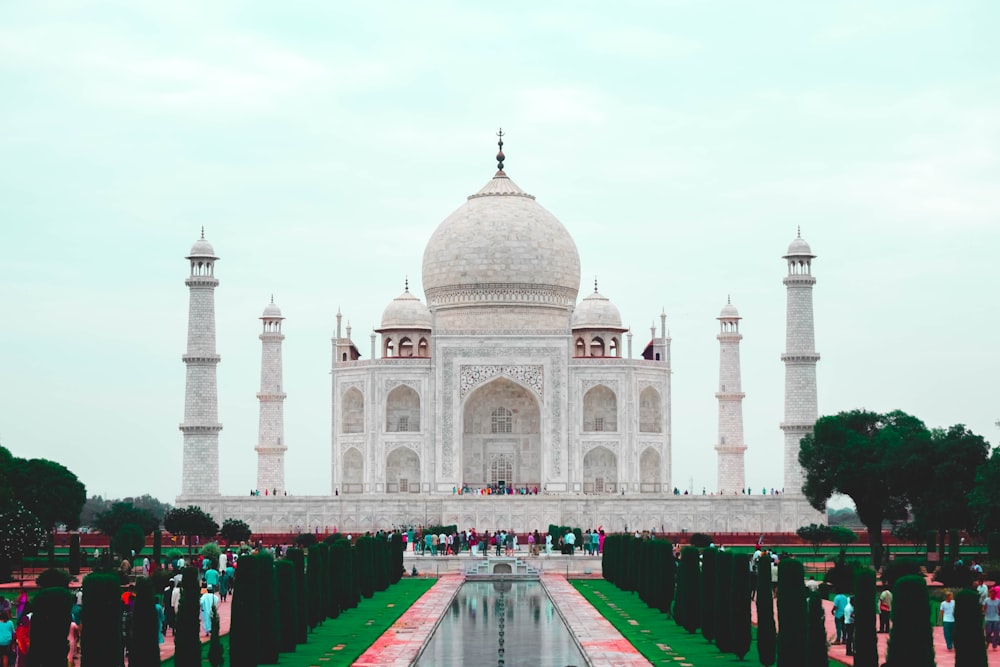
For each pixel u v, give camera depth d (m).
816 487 180.25
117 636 73.06
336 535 179.50
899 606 74.38
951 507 162.88
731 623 93.25
